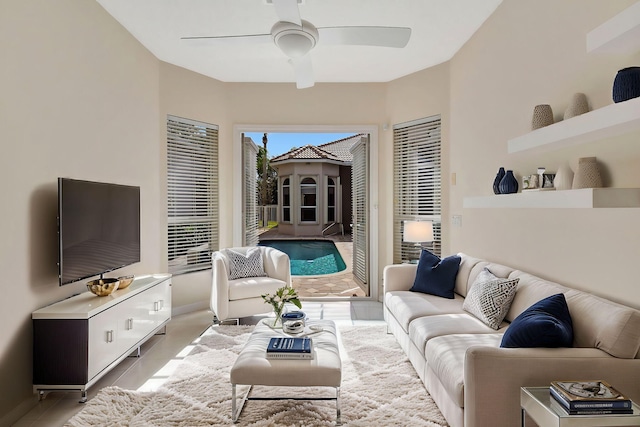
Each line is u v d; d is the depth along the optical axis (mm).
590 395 1457
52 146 2629
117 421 2178
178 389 2570
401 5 3191
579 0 2270
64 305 2529
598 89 2129
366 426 2123
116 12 3291
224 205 5012
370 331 3797
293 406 2344
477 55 3650
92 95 3092
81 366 2363
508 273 2838
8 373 2240
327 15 3336
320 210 13484
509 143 2553
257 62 4371
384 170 5105
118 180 3490
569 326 1889
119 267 3268
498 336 2385
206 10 3248
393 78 4938
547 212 2596
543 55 2633
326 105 5074
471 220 3826
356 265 5941
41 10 2520
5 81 2229
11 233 2273
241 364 2154
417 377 2738
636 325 1705
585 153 2221
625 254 1939
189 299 4609
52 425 2211
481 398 1737
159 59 4266
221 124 4969
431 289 3422
